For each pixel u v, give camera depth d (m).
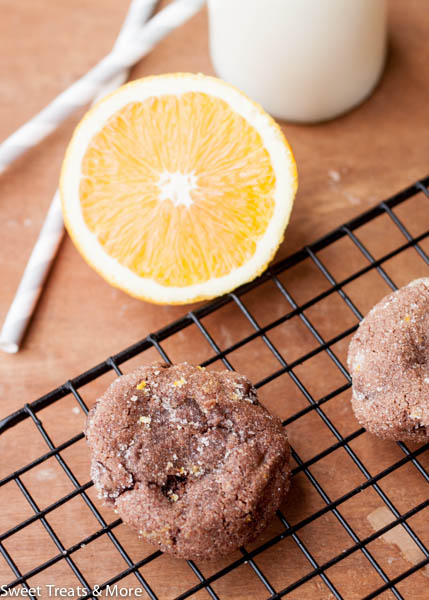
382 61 0.46
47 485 0.41
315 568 0.39
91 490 0.41
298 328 0.43
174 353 0.43
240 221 0.42
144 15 0.47
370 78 0.46
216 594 0.38
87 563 0.40
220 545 0.38
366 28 0.44
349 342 0.43
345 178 0.45
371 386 0.39
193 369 0.39
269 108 0.46
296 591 0.39
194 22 0.48
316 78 0.44
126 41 0.47
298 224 0.45
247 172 0.42
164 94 0.42
